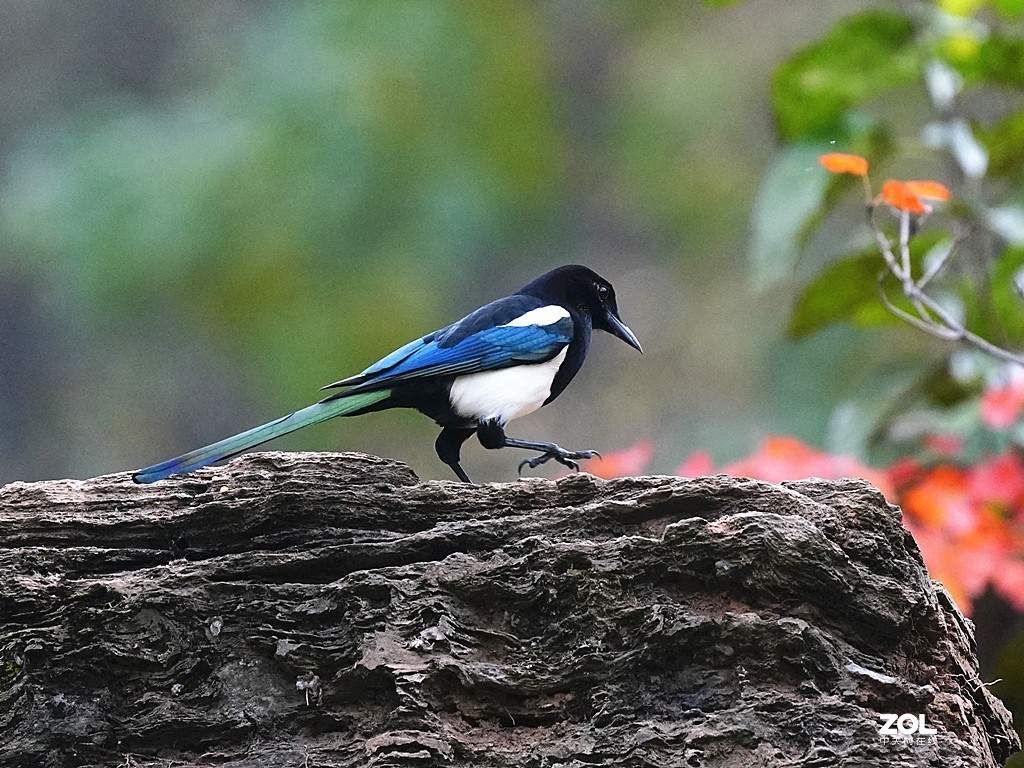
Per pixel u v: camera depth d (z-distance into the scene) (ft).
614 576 26.55
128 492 28.81
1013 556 36.63
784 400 87.66
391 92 93.35
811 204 37.86
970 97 55.77
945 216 39.88
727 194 102.27
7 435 104.73
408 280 91.81
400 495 28.53
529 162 97.96
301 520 28.25
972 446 37.63
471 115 96.12
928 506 36.35
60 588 26.91
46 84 111.45
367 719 26.04
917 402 40.06
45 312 103.04
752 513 26.89
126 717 26.35
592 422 98.02
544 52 105.81
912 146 38.91
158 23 112.27
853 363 85.05
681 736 25.35
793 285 93.71
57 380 105.09
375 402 33.50
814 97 38.83
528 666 26.21
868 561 27.30
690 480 27.86
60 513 28.37
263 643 26.76
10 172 103.30
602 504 27.84
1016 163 39.17
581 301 38.78
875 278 38.27
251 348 91.81
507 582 26.81
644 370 98.73
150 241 89.92
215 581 27.35
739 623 25.99
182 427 102.32
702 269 100.94
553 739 25.76
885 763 25.09
